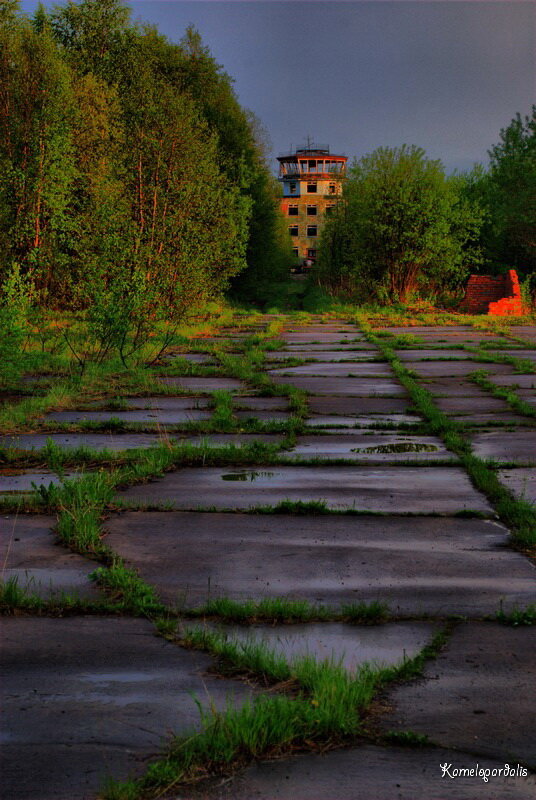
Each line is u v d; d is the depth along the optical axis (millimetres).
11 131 27953
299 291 71688
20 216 27266
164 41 48500
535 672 3760
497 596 4797
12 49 28344
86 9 44625
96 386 14180
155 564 5398
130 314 17062
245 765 3010
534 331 28172
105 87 33125
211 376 16016
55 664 3850
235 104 53500
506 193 44938
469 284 39406
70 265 22828
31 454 8812
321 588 4941
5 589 4754
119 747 3088
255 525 6332
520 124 44594
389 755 3066
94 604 4605
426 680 3674
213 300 38594
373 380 15406
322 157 121250
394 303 42312
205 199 29906
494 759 3031
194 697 3258
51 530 6172
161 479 7895
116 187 28281
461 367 17438
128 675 3725
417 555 5590
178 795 2816
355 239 43531
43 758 3012
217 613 4516
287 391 13406
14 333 13930
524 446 9305
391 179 41188
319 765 3004
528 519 6258
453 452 9055
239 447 9117
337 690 3375
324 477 7953
